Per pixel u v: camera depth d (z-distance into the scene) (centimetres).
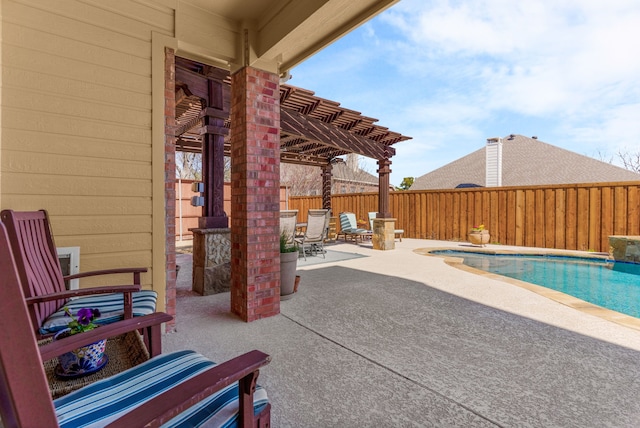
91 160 241
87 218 239
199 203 412
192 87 392
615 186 687
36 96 221
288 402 164
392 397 168
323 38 264
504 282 427
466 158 1584
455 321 281
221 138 421
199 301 360
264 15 286
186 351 128
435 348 227
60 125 229
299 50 289
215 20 290
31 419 60
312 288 398
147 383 104
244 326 275
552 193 771
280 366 202
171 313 279
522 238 818
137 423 67
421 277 459
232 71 310
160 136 269
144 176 263
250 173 291
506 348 226
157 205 268
